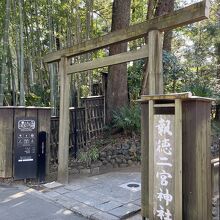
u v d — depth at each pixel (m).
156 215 3.09
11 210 3.89
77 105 7.90
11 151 5.35
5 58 6.40
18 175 5.26
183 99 2.93
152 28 3.81
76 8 9.03
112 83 8.20
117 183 5.14
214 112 10.07
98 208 3.90
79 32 9.17
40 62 8.81
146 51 3.90
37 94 8.20
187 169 2.95
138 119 7.46
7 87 7.75
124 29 4.18
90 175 5.85
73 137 7.00
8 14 6.38
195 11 3.36
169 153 3.02
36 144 5.44
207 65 11.52
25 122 5.36
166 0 8.64
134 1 12.55
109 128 7.89
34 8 8.34
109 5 13.45
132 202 4.12
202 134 2.99
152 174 3.14
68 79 5.30
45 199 4.34
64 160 5.20
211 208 3.02
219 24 10.41
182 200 2.97
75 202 4.16
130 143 7.10
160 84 3.74
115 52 7.85
